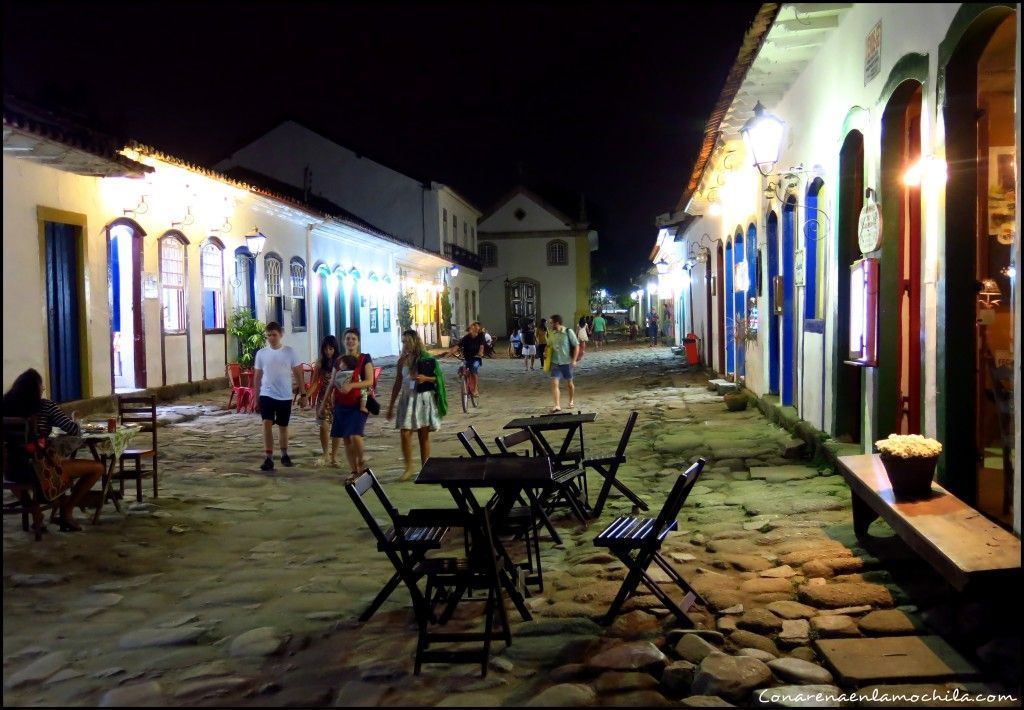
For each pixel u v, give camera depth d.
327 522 7.82
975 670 4.11
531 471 5.10
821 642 4.49
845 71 8.36
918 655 4.29
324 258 26.44
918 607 4.91
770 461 9.63
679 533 6.87
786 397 12.09
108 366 14.86
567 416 8.59
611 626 4.96
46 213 13.10
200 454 11.49
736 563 5.92
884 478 5.97
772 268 12.70
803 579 5.52
